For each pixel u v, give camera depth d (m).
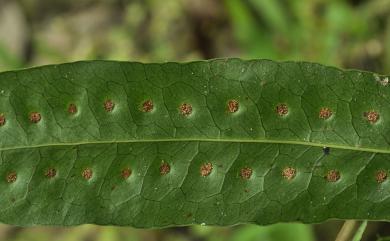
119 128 0.25
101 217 0.25
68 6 0.47
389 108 0.25
